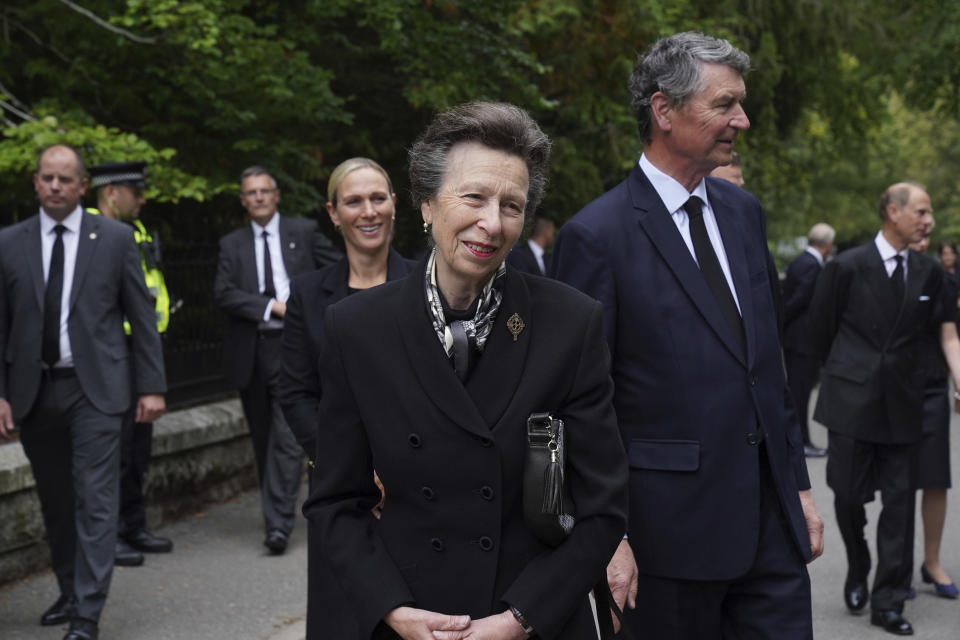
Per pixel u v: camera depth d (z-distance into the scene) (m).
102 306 5.10
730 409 3.02
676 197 3.14
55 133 7.13
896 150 35.28
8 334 5.09
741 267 3.16
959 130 46.88
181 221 8.49
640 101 3.17
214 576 6.14
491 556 2.12
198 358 8.12
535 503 2.08
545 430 2.09
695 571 2.99
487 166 2.08
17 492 5.89
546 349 2.15
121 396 5.09
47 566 6.15
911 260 5.65
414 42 9.49
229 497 8.04
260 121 9.04
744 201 3.31
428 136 2.14
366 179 4.13
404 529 2.17
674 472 3.01
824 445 11.05
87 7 8.16
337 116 9.05
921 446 6.06
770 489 3.11
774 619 3.06
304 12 9.36
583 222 3.11
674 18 13.06
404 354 2.16
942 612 5.86
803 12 17.77
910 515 5.56
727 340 3.04
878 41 18.48
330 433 2.23
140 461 6.55
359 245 4.16
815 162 25.75
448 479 2.12
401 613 2.10
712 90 3.04
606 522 2.13
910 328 5.59
